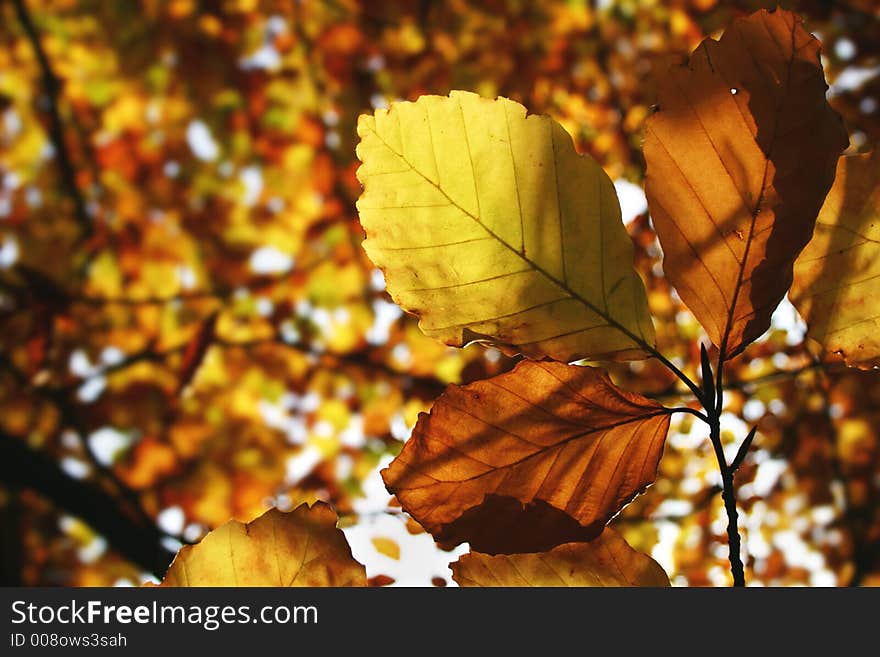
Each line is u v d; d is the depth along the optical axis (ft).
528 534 1.19
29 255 10.85
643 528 4.63
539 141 1.16
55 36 11.69
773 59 1.14
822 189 1.14
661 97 1.16
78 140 11.75
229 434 10.62
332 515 1.21
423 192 1.16
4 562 10.11
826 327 1.20
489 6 10.82
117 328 10.78
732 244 1.15
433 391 9.39
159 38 11.85
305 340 10.78
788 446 7.19
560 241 1.17
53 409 9.89
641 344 1.18
